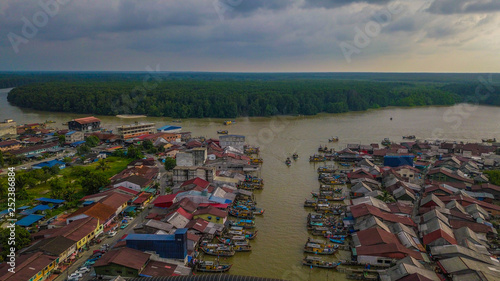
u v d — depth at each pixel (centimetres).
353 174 12319
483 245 7606
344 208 9744
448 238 7575
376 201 9544
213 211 8906
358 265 7144
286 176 13025
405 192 10281
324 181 12262
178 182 11506
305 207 10119
